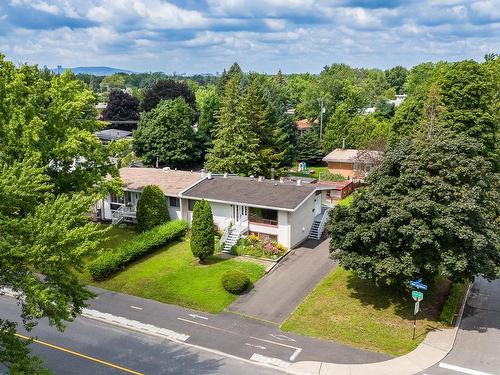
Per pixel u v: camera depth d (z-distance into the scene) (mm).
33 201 17812
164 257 34719
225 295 28781
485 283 30344
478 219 24547
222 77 103625
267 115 61812
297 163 74938
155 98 89125
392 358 22000
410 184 25547
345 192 53000
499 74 57625
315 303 27516
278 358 22125
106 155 35906
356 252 25906
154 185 40062
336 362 21703
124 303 28172
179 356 22422
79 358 22297
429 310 26312
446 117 48688
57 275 16312
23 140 28953
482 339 23516
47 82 33938
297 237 37531
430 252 23922
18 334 24453
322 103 86938
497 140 51031
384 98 118062
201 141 71000
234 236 36750
